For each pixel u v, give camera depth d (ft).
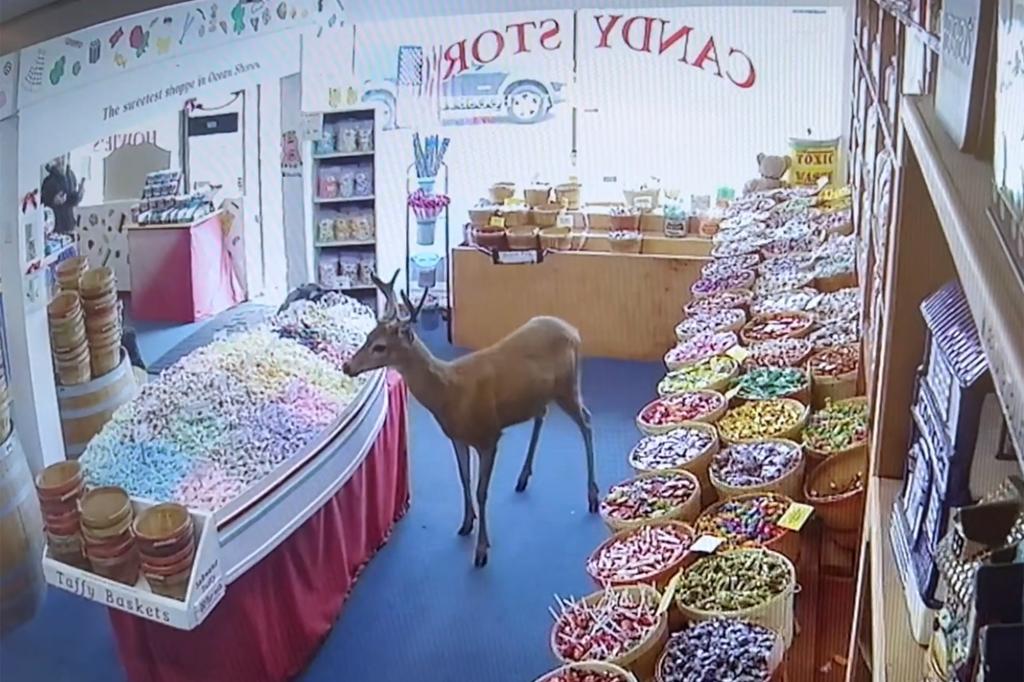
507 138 27.81
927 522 5.04
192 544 11.83
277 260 31.27
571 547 16.81
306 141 24.99
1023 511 4.14
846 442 11.04
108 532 11.94
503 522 17.71
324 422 14.52
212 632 12.58
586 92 27.12
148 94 16.87
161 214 28.89
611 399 22.89
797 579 9.67
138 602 11.90
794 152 25.25
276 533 13.04
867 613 6.71
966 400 4.57
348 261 25.84
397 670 13.98
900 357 6.16
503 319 26.02
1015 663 2.73
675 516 10.94
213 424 13.73
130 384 18.12
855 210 17.90
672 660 8.23
